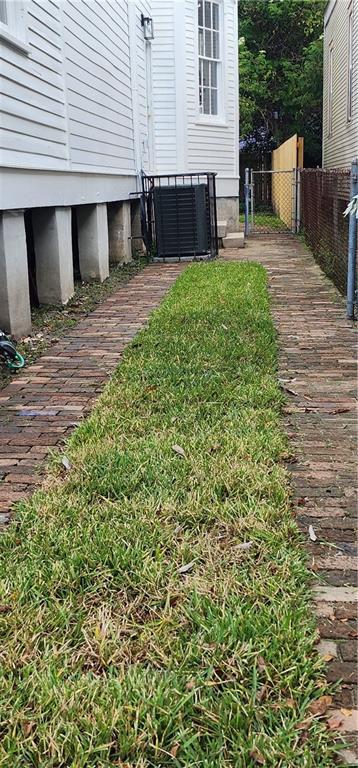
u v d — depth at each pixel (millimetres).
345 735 1713
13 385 4570
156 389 4164
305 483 3020
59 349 5492
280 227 16781
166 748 1661
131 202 11461
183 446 3289
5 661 1923
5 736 1682
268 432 3475
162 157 13039
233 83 14211
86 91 8156
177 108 12844
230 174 14438
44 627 2062
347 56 14008
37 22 6285
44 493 2904
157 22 12469
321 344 5430
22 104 5844
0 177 5297
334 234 8477
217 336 5418
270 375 4465
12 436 3656
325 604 2205
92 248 8820
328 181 9250
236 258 10867
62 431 3715
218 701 1773
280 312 6668
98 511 2713
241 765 1614
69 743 1660
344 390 4285
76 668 1908
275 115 25203
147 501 2768
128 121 10812
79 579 2273
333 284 8164
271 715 1730
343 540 2566
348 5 13797
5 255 5480
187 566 2350
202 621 2066
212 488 2865
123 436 3475
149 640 2004
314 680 1866
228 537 2541
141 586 2246
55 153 6898
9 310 5566
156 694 1784
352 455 3314
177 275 9250
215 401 3961
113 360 5117
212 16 13477
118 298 7699
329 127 17672
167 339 5383
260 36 25141
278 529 2574
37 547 2465
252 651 1943
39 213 7016
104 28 9102
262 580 2262
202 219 10695
